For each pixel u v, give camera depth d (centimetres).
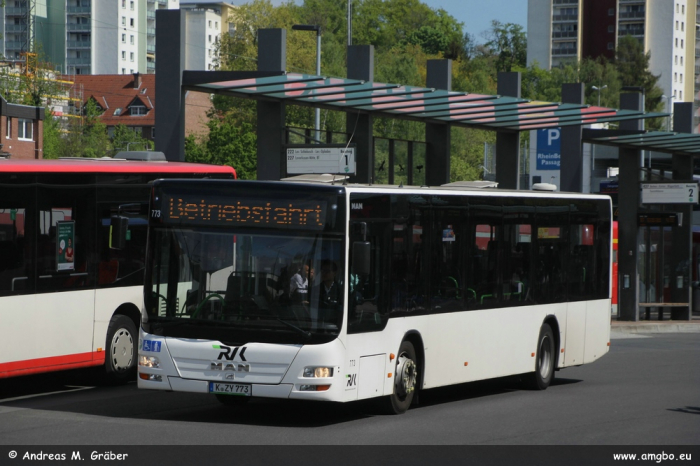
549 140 5481
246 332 1823
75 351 2309
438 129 4191
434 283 2169
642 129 4719
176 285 1877
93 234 2362
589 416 2072
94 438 1648
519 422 1967
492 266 2402
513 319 2486
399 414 2059
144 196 2530
